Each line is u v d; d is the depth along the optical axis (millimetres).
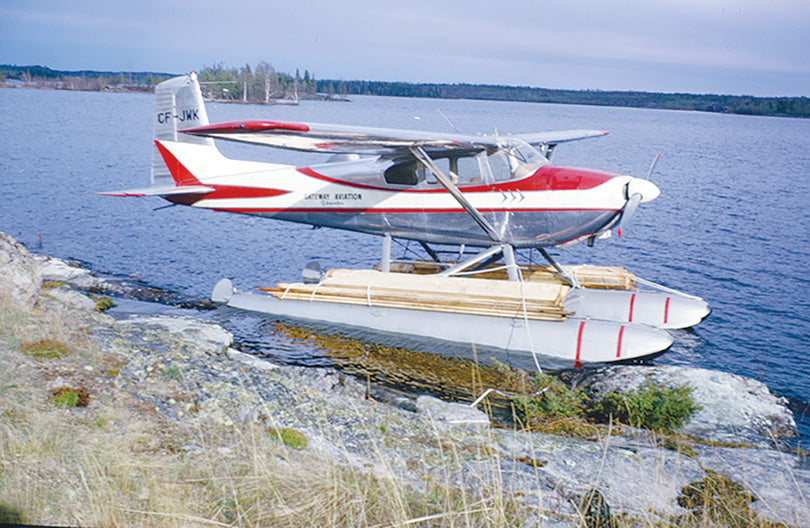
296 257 14328
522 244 9586
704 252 15461
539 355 8195
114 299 10234
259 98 127562
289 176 10898
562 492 3990
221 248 14773
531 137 11164
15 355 4789
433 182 9844
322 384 6438
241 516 3090
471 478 4059
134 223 17172
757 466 4711
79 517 2838
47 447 3393
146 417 4277
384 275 9578
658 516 3764
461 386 7176
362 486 3578
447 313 8891
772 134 99438
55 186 22047
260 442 4117
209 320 8844
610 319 9445
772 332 9531
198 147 11320
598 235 9281
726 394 6488
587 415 6336
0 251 6211
